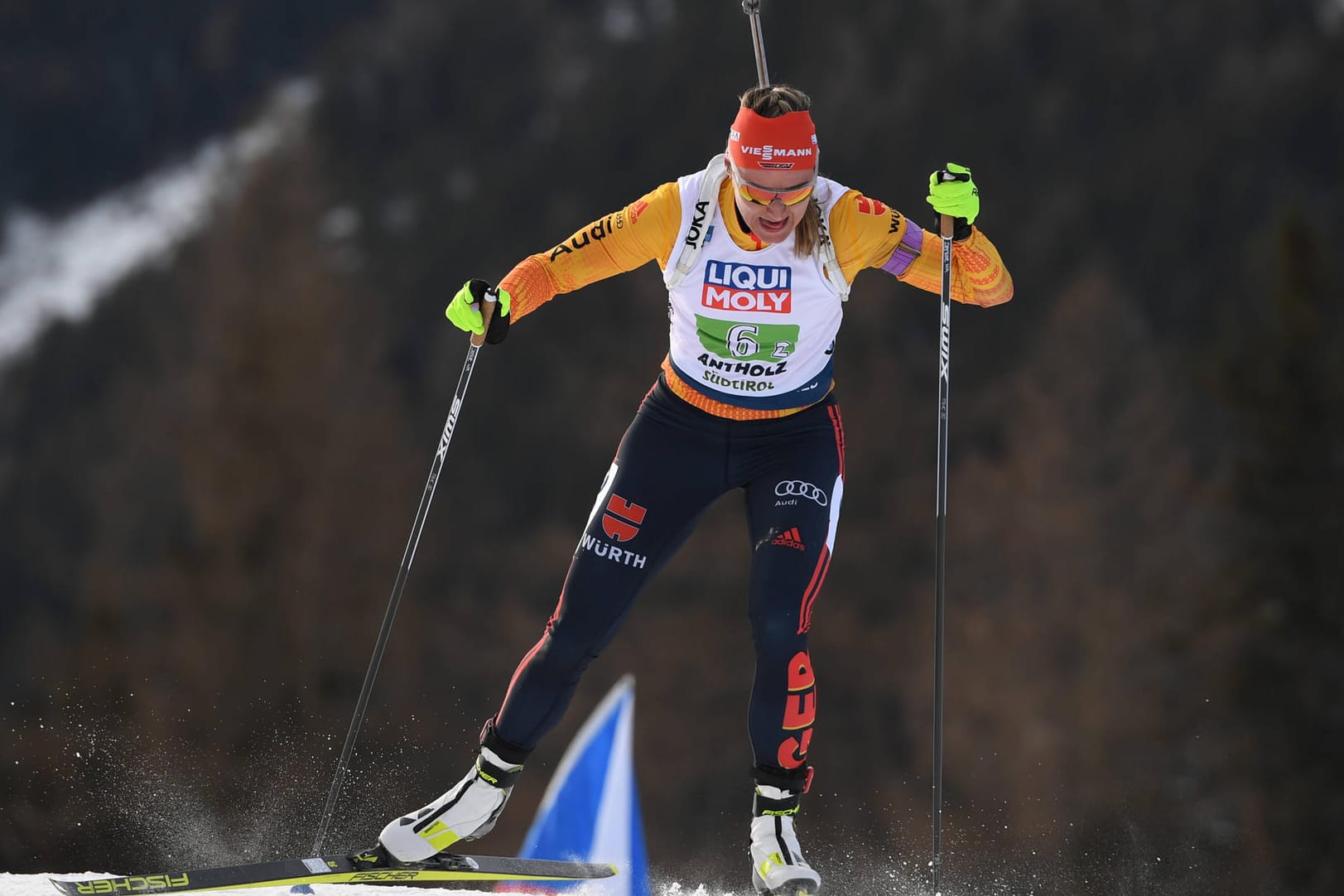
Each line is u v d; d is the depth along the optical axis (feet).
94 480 367.86
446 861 46.73
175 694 247.70
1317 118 465.06
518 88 644.27
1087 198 466.70
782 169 39.96
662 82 579.89
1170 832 243.19
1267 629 260.62
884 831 271.90
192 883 43.60
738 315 42.52
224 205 343.46
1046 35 513.04
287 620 262.88
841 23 556.92
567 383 425.28
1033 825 256.52
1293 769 245.45
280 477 278.46
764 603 42.65
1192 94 485.97
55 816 167.43
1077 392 313.32
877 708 336.08
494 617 368.07
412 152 619.26
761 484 44.39
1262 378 276.00
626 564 43.96
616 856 172.55
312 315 295.69
